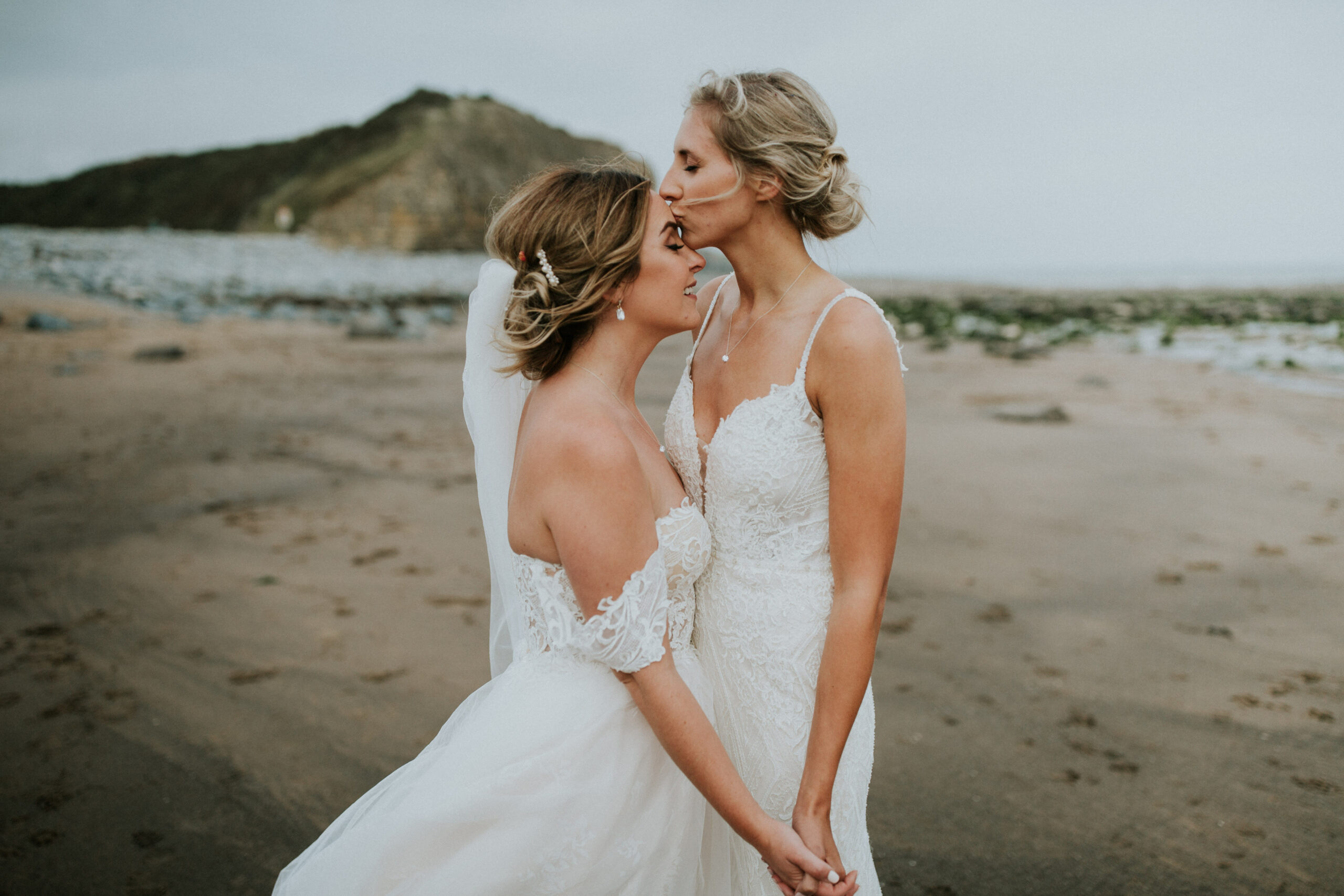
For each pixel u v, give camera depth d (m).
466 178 50.81
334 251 38.25
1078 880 2.34
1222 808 2.66
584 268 1.41
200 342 13.14
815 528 1.57
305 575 4.71
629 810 1.43
